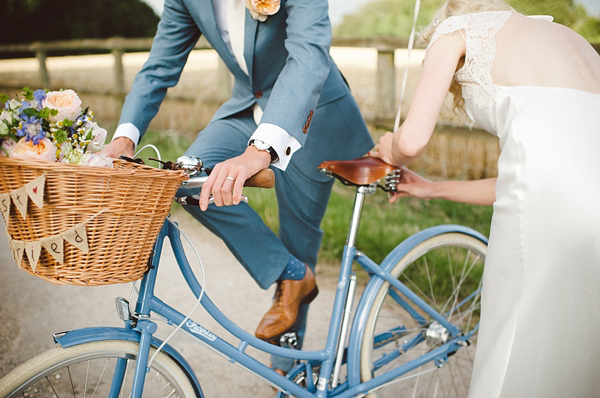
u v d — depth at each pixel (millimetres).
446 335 2090
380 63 4926
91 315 2896
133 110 1905
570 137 1440
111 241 1217
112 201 1188
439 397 2285
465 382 2387
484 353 1578
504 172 1532
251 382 2363
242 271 3504
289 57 1688
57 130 1192
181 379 1588
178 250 1538
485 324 1590
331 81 2080
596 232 1396
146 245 1302
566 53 1547
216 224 1843
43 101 1212
